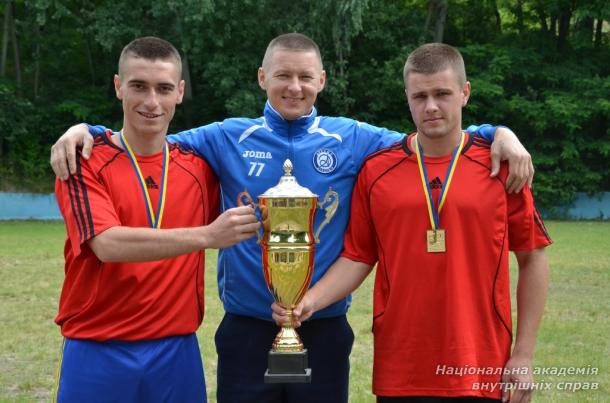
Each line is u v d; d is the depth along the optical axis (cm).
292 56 355
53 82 3050
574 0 3053
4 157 2820
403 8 3288
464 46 3366
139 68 321
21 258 1323
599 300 926
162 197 334
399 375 333
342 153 371
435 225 330
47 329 760
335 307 369
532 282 341
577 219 2833
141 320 324
